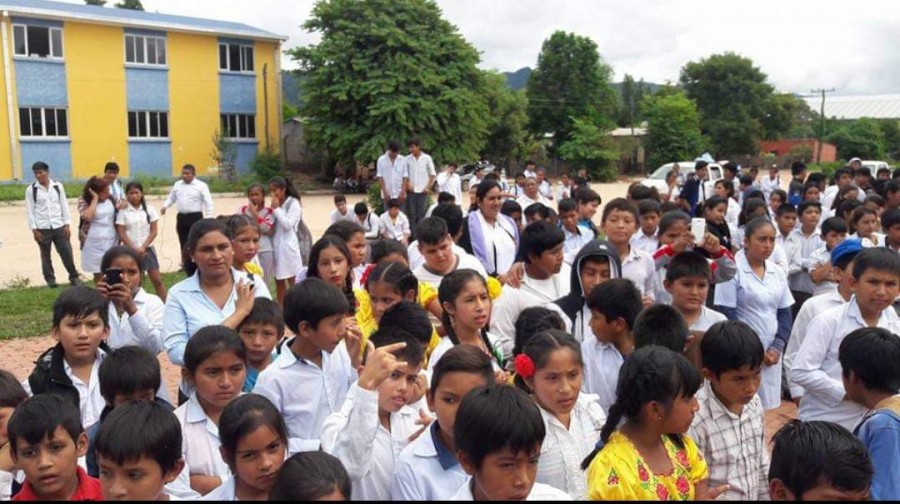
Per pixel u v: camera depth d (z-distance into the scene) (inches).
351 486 105.3
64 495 117.1
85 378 159.2
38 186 456.4
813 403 163.9
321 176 1521.9
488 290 165.9
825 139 2492.6
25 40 1200.8
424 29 1339.8
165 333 172.6
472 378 111.2
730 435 127.3
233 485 113.7
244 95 1443.2
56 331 156.9
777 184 737.6
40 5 1250.6
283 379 141.3
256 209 373.7
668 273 174.4
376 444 121.6
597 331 152.8
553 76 2260.1
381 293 164.2
